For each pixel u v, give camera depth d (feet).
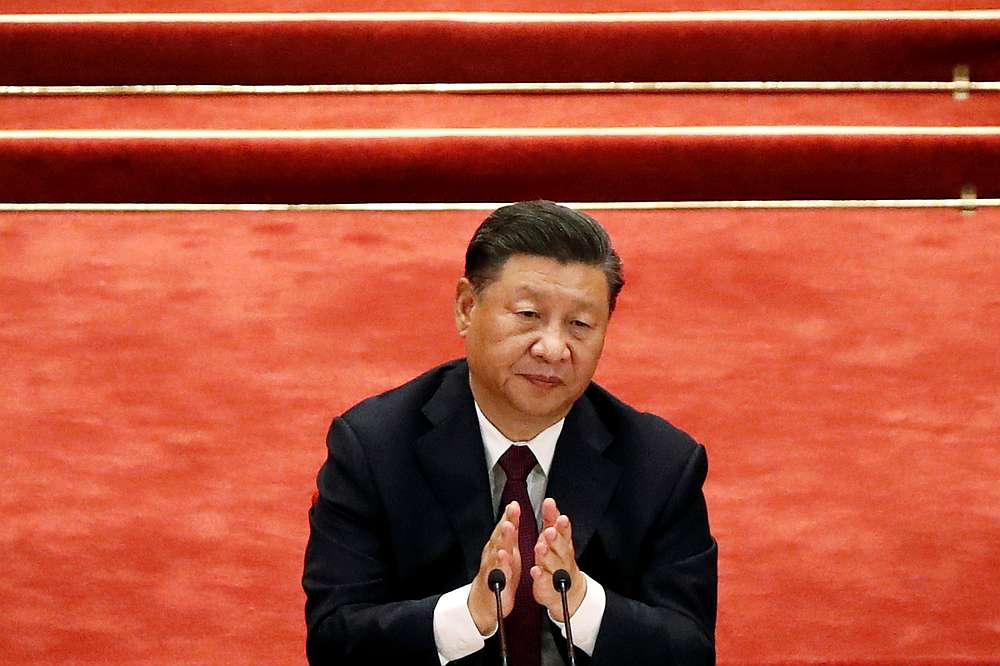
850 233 52.44
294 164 53.98
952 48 57.52
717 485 41.04
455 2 59.82
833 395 44.55
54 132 54.85
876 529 39.55
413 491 26.50
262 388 44.65
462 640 24.91
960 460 42.04
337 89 57.67
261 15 57.31
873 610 36.88
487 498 26.53
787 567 38.29
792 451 42.34
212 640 35.83
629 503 26.68
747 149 54.34
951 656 35.37
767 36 57.36
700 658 25.84
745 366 45.65
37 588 37.32
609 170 54.34
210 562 38.34
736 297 48.78
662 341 46.62
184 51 57.31
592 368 24.97
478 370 25.27
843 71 57.88
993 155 54.29
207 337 46.73
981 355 46.21
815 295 48.91
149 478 41.24
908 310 48.24
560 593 24.48
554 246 24.39
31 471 41.37
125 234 52.19
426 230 52.54
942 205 54.29
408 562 26.53
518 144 54.19
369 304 48.32
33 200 54.60
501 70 57.62
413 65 57.52
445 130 54.90
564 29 57.31
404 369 45.37
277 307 48.14
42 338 46.62
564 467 26.73
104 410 43.75
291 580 37.86
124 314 47.75
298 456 42.11
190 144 54.19
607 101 57.52
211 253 51.01
